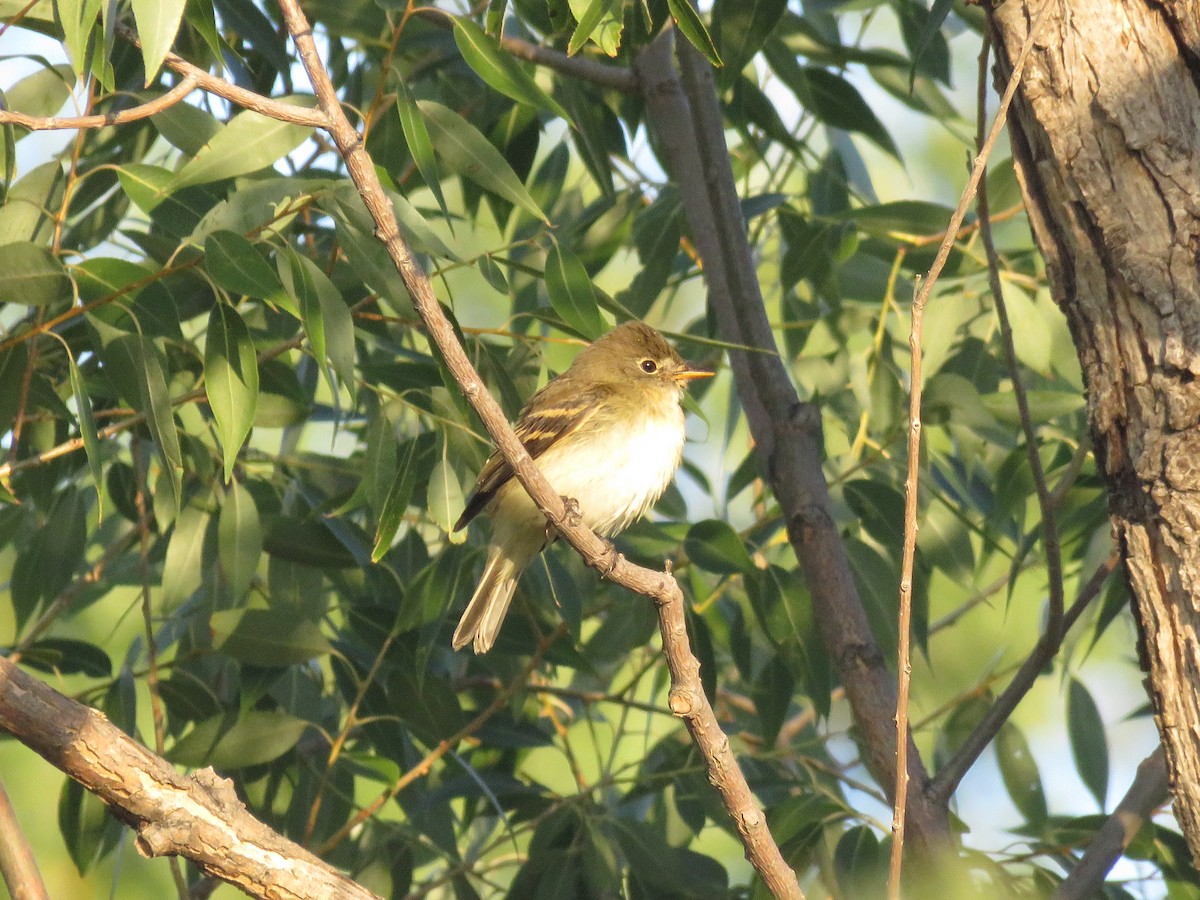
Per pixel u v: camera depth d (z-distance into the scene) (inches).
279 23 423.5
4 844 305.6
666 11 414.3
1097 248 271.0
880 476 469.4
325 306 323.6
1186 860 398.6
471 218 466.9
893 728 374.9
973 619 642.2
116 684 390.6
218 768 391.9
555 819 430.9
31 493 428.5
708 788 435.5
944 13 338.3
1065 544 436.1
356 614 432.5
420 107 345.4
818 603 395.2
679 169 457.7
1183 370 257.3
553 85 473.4
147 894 563.5
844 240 454.9
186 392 418.3
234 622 390.0
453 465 416.5
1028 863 390.0
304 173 434.3
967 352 490.3
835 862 365.7
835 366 477.1
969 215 478.6
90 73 324.2
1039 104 278.8
